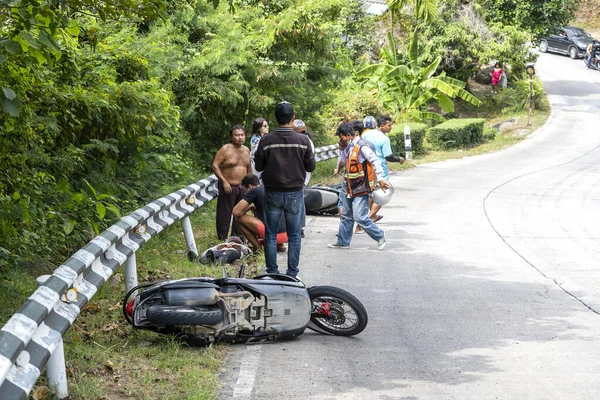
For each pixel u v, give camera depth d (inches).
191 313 264.2
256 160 350.0
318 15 837.2
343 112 1147.9
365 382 242.7
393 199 722.2
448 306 344.5
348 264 432.1
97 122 438.6
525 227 585.6
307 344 282.8
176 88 741.3
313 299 291.4
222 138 796.0
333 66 933.8
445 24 1578.5
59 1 274.1
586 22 2755.9
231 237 444.1
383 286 381.7
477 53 1605.6
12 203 337.4
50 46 231.1
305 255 453.1
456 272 419.5
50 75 396.8
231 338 275.6
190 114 727.7
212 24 800.9
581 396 233.3
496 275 414.6
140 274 377.4
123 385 230.8
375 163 459.5
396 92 1432.1
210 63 735.1
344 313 292.8
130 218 326.0
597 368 260.7
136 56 525.0
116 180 493.4
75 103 408.2
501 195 777.6
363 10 1566.2
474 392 235.1
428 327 309.4
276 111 349.7
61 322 212.5
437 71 1630.2
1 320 285.0
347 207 471.8
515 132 1497.3
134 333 281.4
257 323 276.8
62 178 406.6
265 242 355.3
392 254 464.4
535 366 261.7
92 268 262.1
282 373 250.2
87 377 232.4
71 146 417.7
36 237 353.1
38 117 368.2
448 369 257.0
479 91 1756.9
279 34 797.9
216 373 249.1
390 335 296.8
